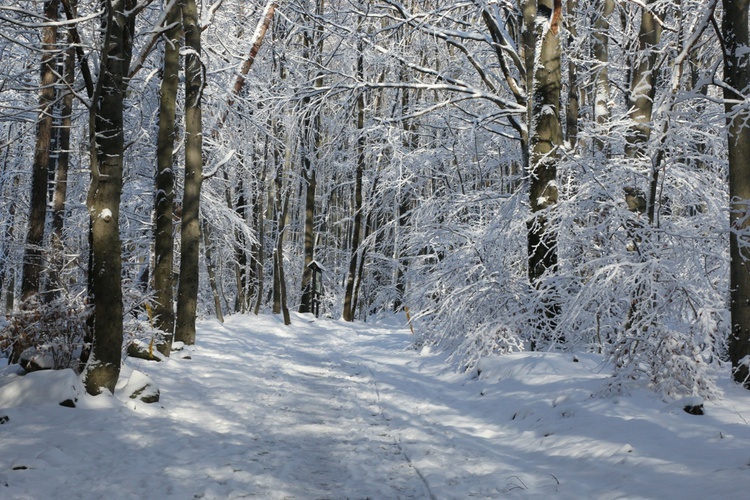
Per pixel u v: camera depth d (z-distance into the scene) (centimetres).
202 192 2009
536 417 719
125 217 1891
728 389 746
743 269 765
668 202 1338
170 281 1191
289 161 2605
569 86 1538
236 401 868
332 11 1803
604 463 528
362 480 541
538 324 1079
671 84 844
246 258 2911
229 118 1927
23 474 498
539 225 1138
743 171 776
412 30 1512
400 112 2320
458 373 1098
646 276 803
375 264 3400
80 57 815
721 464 465
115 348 792
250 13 2170
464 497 490
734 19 790
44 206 1492
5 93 1780
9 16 1109
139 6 846
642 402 681
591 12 1462
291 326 2188
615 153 1362
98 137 798
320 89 1641
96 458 565
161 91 1235
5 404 717
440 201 1584
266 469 560
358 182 2802
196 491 493
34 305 855
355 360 1376
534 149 1173
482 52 1778
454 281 1345
